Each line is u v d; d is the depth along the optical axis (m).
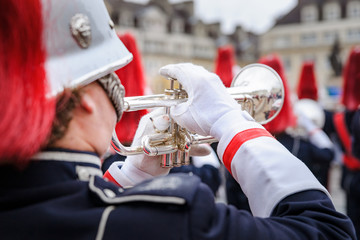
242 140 0.93
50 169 0.74
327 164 3.77
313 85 5.75
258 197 0.88
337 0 35.94
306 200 0.84
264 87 1.36
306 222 0.80
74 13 0.77
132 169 1.18
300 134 3.73
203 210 0.74
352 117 4.27
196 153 1.24
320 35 36.34
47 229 0.70
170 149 1.14
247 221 0.77
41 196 0.72
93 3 0.81
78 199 0.74
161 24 33.97
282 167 0.88
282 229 0.78
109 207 0.74
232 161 0.93
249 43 39.41
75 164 0.77
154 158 1.18
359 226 3.75
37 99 0.68
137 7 33.41
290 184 0.86
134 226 0.71
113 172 1.19
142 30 33.03
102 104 0.82
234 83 1.46
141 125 1.19
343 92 4.51
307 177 0.87
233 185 3.47
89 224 0.71
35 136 0.68
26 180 0.72
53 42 0.74
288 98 3.46
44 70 0.70
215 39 37.81
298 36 37.03
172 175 0.80
